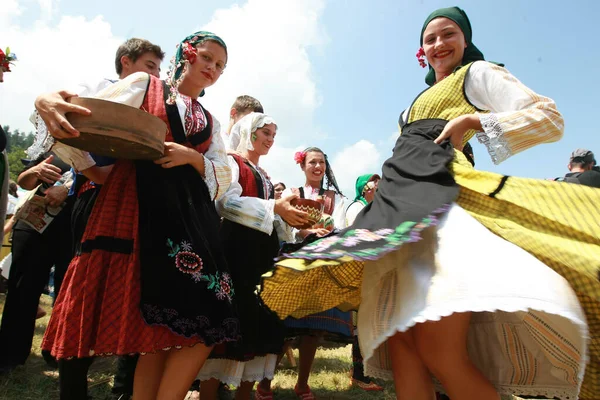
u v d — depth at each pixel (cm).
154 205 188
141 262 178
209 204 214
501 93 187
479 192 163
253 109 390
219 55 235
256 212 253
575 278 141
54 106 167
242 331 244
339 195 484
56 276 302
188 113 214
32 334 306
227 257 262
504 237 150
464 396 152
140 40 324
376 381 366
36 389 283
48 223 309
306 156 486
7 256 513
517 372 177
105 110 167
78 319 176
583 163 513
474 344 183
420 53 251
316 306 209
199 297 181
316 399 314
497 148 174
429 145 183
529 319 164
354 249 148
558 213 151
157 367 192
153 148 177
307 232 345
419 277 145
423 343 156
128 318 172
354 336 341
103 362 361
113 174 196
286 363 423
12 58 284
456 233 149
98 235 184
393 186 179
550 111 176
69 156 206
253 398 306
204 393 253
